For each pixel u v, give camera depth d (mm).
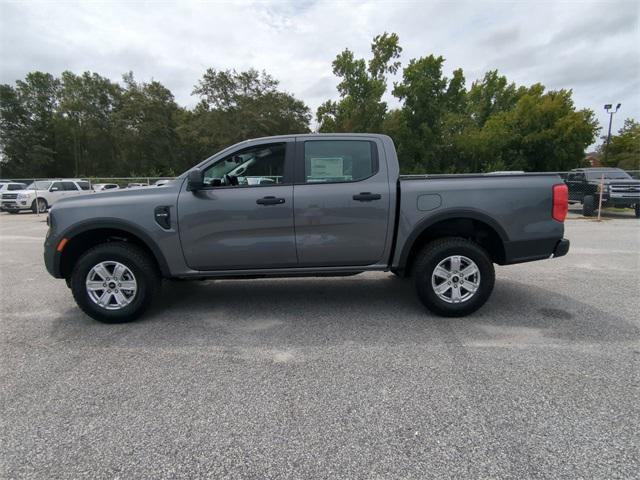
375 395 2609
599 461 1976
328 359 3148
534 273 5973
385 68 26828
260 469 1963
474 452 2055
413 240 3980
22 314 4371
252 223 3914
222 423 2338
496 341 3449
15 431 2293
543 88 33219
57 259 3938
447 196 3920
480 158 30438
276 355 3238
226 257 3980
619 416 2342
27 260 7648
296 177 3973
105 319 3977
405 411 2428
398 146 28203
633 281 5477
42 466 2004
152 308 4500
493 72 39469
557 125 28656
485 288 3953
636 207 14164
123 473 1949
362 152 4023
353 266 4117
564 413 2381
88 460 2045
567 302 4531
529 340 3461
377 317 4102
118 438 2217
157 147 51031
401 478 1885
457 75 28859
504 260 4102
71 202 3967
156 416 2418
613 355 3152
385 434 2213
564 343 3393
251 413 2434
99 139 55094
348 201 3914
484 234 4223
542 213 3986
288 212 3904
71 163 60219
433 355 3186
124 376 2920
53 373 2984
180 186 3973
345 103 27031
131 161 52906
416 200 3926
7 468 1991
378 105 26812
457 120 29172
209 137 40406
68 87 53344
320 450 2092
